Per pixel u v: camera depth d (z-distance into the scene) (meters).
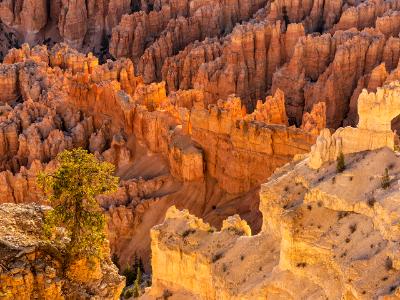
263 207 34.47
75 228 30.25
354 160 31.80
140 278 51.78
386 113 31.48
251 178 62.22
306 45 91.81
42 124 79.19
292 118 87.50
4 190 69.44
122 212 62.72
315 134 60.44
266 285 31.42
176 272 37.34
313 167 32.94
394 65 89.44
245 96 92.31
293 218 30.80
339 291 28.67
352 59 86.12
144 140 73.06
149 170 70.56
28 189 69.81
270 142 60.19
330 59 91.19
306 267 30.39
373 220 29.02
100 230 30.80
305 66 92.19
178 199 64.44
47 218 30.25
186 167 65.00
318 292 29.53
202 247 36.31
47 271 28.67
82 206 30.59
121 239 62.34
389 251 27.42
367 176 30.69
